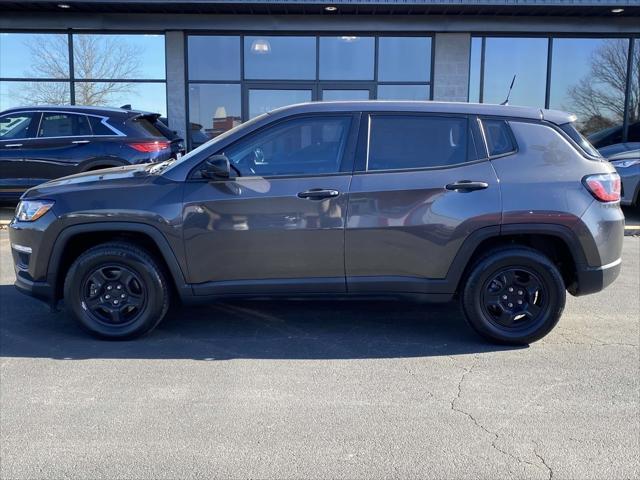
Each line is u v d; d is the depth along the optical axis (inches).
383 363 168.6
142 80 517.3
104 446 124.2
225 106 521.3
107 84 518.3
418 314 212.7
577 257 175.2
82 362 168.2
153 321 181.9
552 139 177.9
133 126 358.0
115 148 352.5
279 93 522.0
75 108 359.6
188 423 133.9
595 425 133.5
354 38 513.3
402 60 515.8
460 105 180.7
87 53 513.3
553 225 172.1
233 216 173.9
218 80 516.7
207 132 522.6
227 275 177.8
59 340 185.6
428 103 181.2
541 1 453.1
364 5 459.2
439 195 172.7
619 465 117.6
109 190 176.7
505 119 178.9
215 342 184.4
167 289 183.2
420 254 174.9
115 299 182.5
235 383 154.9
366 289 178.5
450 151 176.7
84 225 176.1
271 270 176.9
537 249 185.3
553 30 502.3
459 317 209.8
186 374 160.4
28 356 172.7
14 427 132.0
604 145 524.7
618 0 453.4
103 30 506.0
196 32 509.0
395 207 173.2
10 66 515.8
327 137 178.2
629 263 295.0
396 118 178.2
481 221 172.2
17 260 187.6
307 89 520.1
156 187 175.8
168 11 487.5
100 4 461.4
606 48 514.0
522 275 177.8
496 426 132.9
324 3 454.0
